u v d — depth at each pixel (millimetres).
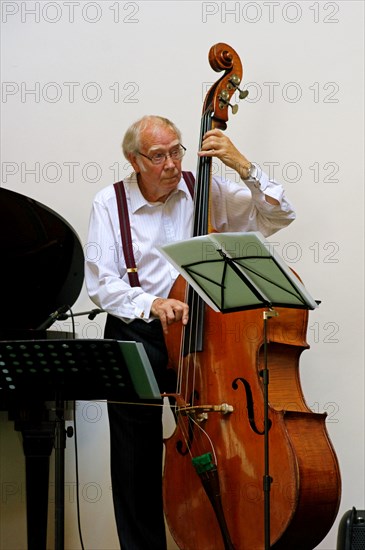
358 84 6711
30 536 5457
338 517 6422
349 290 6617
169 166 5555
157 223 5824
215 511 4938
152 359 5559
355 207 6652
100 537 6754
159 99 7031
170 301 5332
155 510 5477
